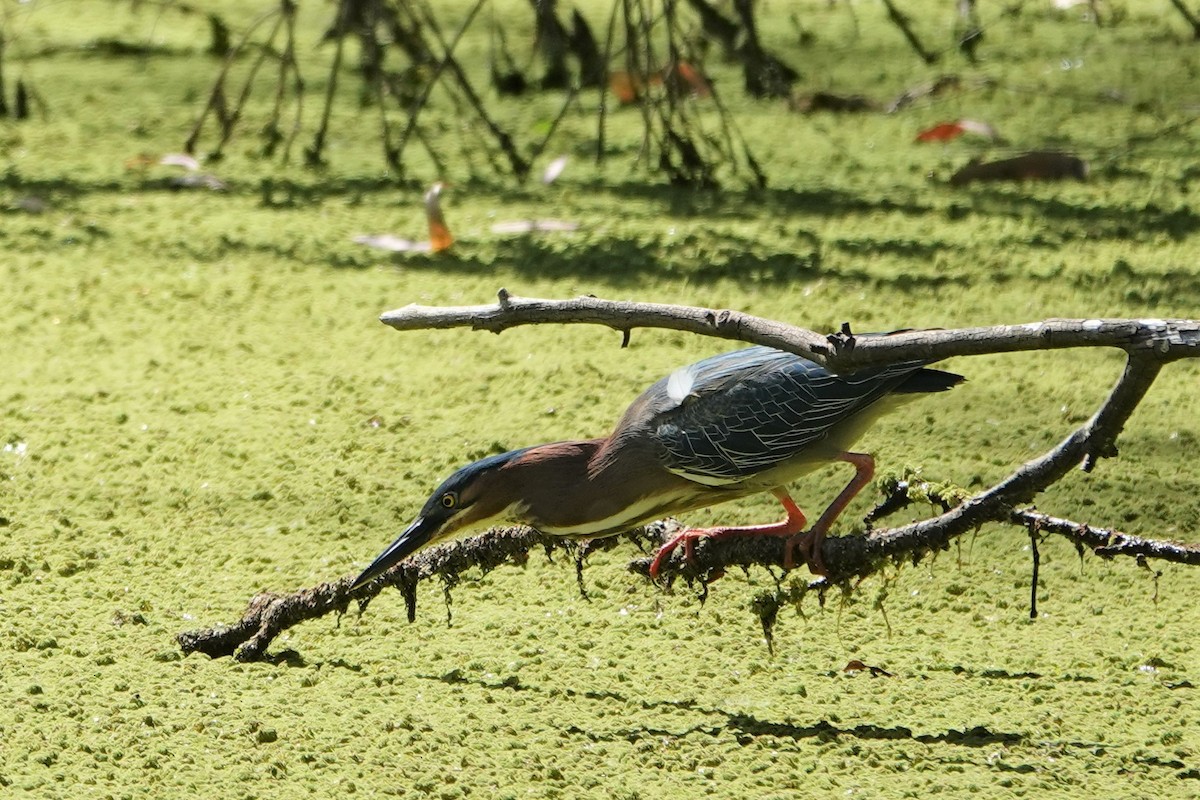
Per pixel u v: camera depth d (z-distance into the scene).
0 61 18.25
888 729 6.49
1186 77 18.02
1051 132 16.33
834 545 6.39
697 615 7.66
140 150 16.17
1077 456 5.83
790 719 6.60
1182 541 8.30
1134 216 13.79
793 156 15.97
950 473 9.04
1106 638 7.40
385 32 18.09
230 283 12.39
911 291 11.94
